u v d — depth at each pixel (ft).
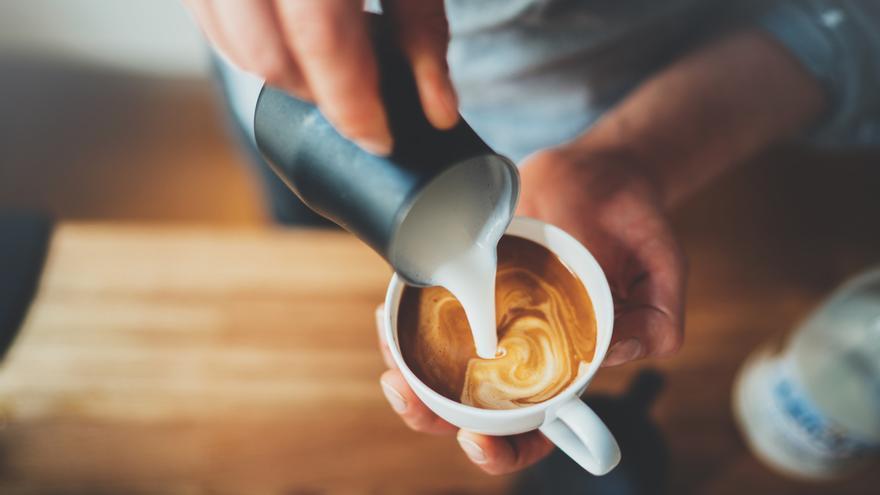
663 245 1.66
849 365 1.76
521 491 1.80
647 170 1.82
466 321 1.56
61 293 1.95
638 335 1.56
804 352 1.78
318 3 1.18
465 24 1.91
